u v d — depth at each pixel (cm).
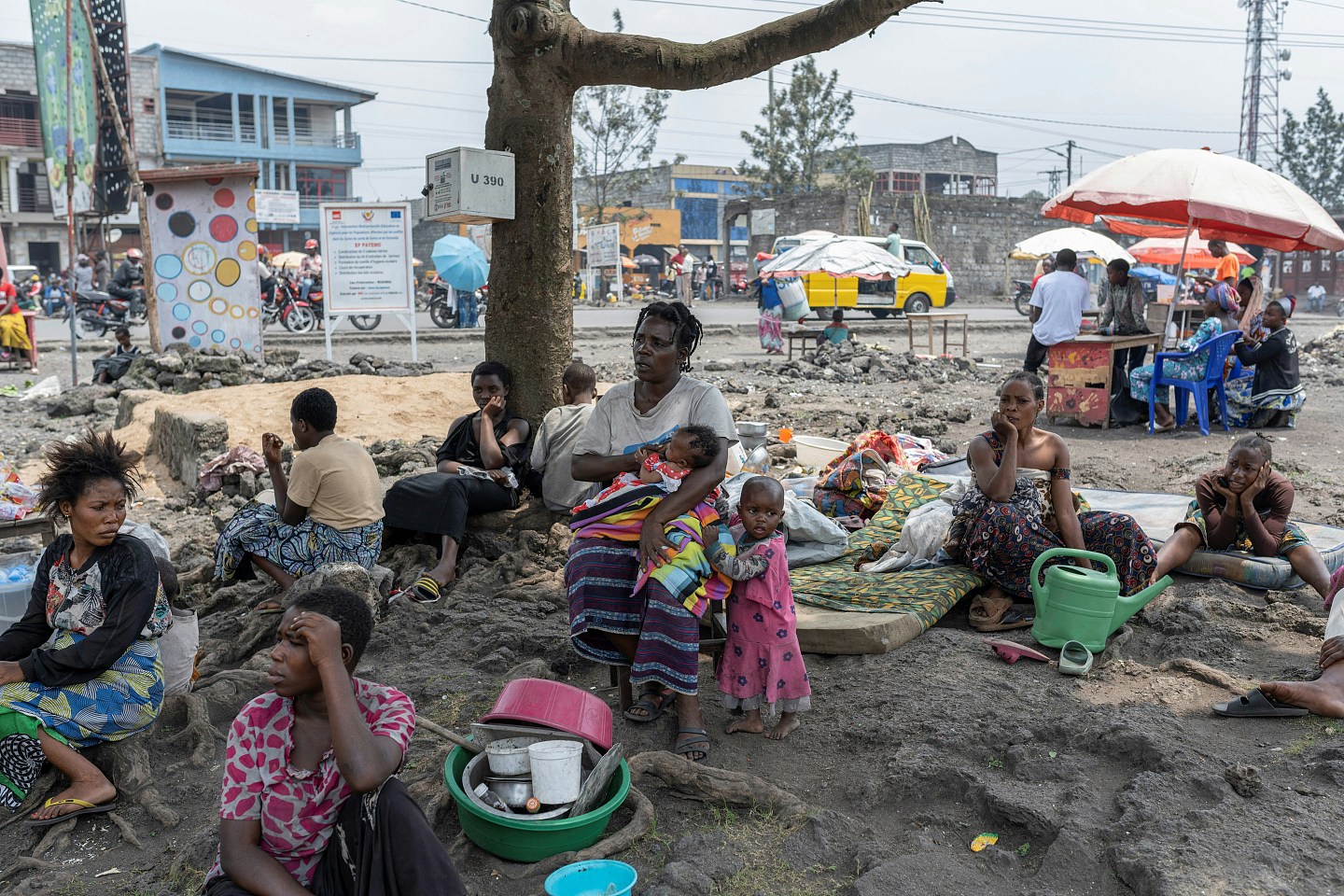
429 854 255
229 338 1226
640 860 320
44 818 352
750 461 673
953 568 503
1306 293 4619
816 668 446
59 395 1283
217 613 551
